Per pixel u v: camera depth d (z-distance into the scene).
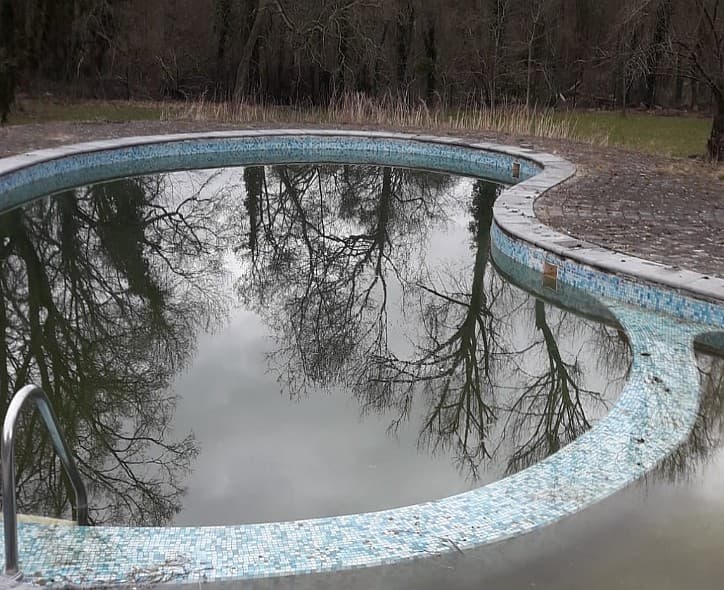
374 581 2.49
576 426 4.10
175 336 5.54
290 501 3.24
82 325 5.65
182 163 12.35
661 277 5.28
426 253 8.29
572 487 3.10
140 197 10.32
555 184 9.13
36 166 9.51
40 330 5.48
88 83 18.70
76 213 9.18
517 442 3.92
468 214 9.96
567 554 2.67
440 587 2.49
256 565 2.53
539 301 6.38
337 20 18.05
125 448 3.76
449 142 12.97
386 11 18.92
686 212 7.72
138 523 3.01
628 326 5.04
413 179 11.96
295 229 9.36
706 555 2.68
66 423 4.01
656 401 3.91
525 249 6.56
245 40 19.61
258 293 6.85
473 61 20.55
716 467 3.29
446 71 20.30
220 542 2.63
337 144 13.70
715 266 5.68
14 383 4.47
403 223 9.63
